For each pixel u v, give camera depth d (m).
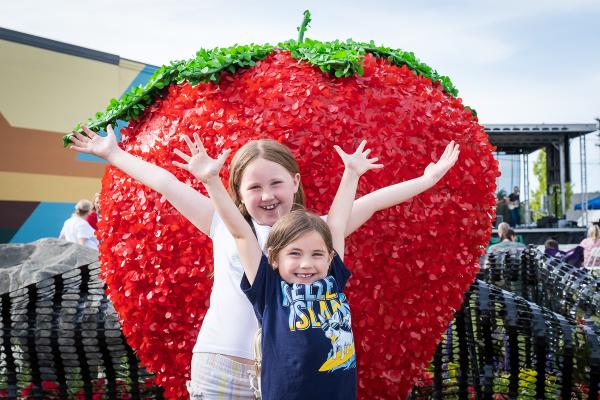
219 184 2.16
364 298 2.71
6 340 3.64
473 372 3.46
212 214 2.39
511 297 3.34
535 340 3.15
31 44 8.79
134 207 2.84
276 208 2.29
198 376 2.25
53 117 9.02
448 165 2.53
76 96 9.23
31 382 3.70
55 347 3.57
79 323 3.54
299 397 1.97
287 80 2.77
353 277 2.68
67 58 9.13
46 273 4.91
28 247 5.59
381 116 2.73
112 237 2.95
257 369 2.12
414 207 2.75
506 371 3.73
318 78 2.79
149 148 2.87
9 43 8.59
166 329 2.80
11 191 8.65
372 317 2.73
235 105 2.74
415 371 2.99
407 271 2.76
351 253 2.66
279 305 2.07
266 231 2.31
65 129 9.16
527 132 19.16
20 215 8.75
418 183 2.48
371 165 2.36
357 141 2.67
